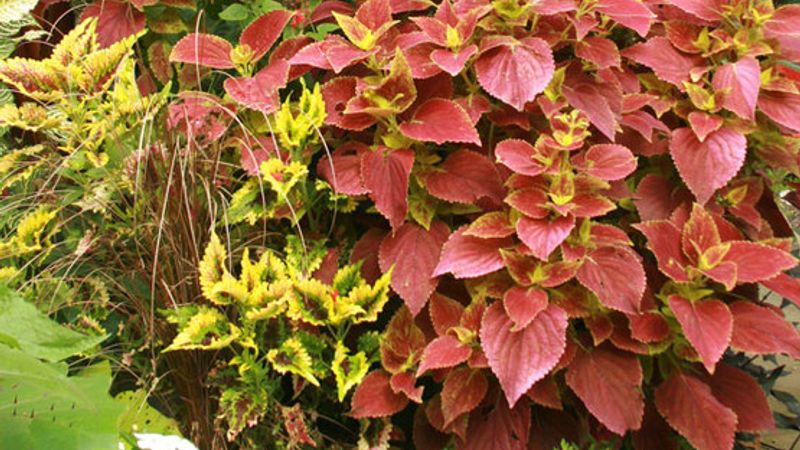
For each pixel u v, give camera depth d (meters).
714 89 0.92
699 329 0.80
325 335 0.87
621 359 0.84
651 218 0.92
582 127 0.83
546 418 0.90
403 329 0.88
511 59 0.85
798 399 1.20
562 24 0.93
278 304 0.77
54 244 0.87
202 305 0.82
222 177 0.90
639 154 0.94
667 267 0.83
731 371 0.89
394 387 0.84
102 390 0.39
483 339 0.80
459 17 0.90
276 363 0.80
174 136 0.87
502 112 0.90
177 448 0.51
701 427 0.83
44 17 1.13
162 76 1.08
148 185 0.84
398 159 0.86
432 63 0.89
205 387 0.85
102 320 0.87
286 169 0.85
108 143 0.87
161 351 0.78
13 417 0.35
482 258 0.83
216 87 1.12
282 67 0.93
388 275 0.84
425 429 0.91
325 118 0.90
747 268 0.83
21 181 0.95
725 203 0.95
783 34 0.93
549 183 0.85
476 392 0.84
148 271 0.84
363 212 0.98
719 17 0.95
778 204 1.08
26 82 0.84
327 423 0.95
